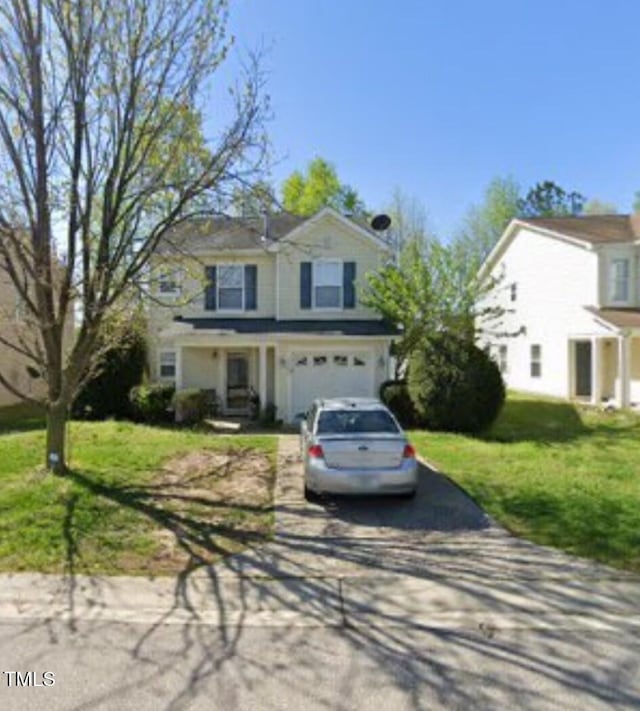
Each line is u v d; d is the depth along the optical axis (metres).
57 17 7.88
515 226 25.66
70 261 8.65
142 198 8.80
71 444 12.25
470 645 4.51
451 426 15.12
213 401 18.78
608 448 12.88
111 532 6.95
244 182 8.98
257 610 5.11
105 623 4.85
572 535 6.96
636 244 20.98
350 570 5.98
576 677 4.05
